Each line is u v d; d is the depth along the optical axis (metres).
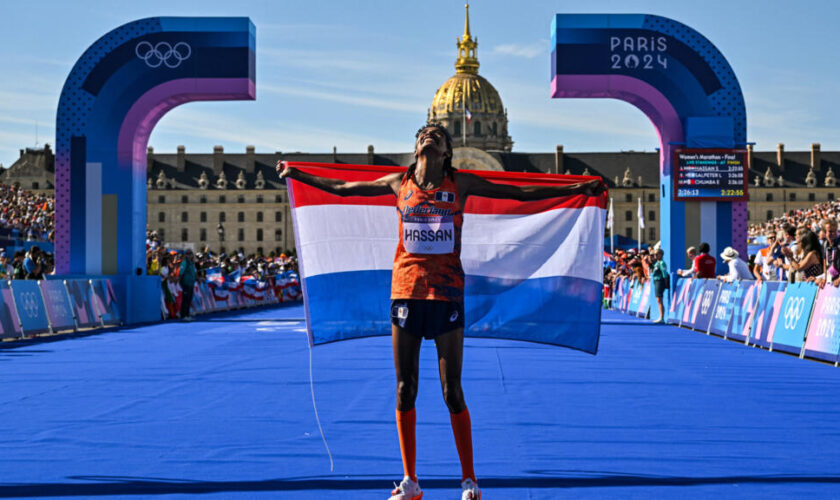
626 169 153.25
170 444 6.09
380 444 6.09
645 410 7.61
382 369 10.88
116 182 20.14
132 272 20.44
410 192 4.43
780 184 147.75
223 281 32.25
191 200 149.12
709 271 18.78
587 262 5.77
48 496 4.68
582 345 5.77
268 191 148.88
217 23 20.00
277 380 9.74
